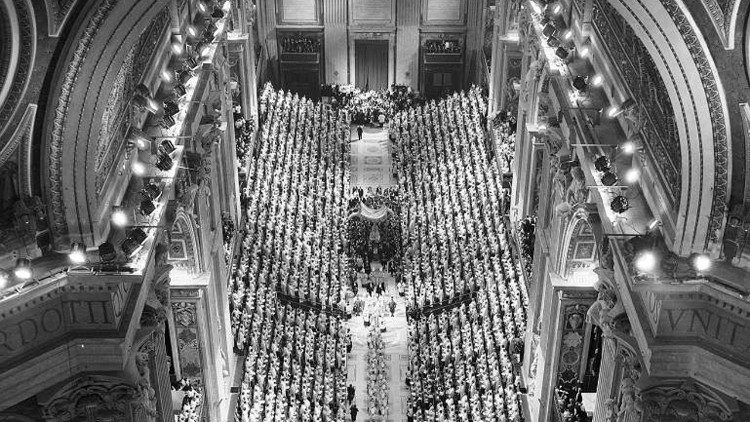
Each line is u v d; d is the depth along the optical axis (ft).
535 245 111.86
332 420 119.34
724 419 65.16
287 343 128.57
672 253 66.74
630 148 76.33
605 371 80.33
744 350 62.80
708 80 60.39
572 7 98.37
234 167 141.38
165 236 84.74
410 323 139.95
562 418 97.71
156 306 74.43
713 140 61.72
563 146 97.09
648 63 69.77
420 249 155.22
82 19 60.80
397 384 130.21
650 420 67.72
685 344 65.00
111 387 66.59
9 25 58.49
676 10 59.36
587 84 89.51
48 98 62.54
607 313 76.02
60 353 64.90
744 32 58.59
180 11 100.22
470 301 136.36
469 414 116.37
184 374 103.40
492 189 158.51
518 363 120.16
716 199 63.10
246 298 130.82
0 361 62.13
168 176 83.82
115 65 63.52
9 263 63.57
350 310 146.10
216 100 114.52
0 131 61.41
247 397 115.44
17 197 64.28
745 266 63.82
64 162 64.39
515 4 157.89
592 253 94.48
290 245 149.28
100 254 66.28
